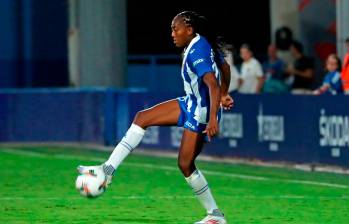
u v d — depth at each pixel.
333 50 43.69
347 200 23.17
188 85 18.66
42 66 50.06
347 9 35.34
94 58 40.47
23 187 25.58
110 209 21.75
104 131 37.53
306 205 22.42
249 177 27.70
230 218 20.70
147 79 49.44
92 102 37.97
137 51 64.38
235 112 32.31
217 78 18.61
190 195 23.98
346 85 30.16
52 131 39.09
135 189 25.14
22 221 20.14
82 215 20.91
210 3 64.06
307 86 36.16
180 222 20.06
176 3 64.06
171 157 33.38
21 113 39.38
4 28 49.31
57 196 23.83
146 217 20.66
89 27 40.47
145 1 64.25
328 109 29.09
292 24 44.16
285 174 28.31
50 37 50.09
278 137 30.83
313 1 44.00
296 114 30.16
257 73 34.97
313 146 29.70
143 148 35.75
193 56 18.34
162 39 64.19
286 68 38.00
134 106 35.84
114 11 40.34
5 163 31.69
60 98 38.91
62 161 32.28
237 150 32.25
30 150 36.34
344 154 28.72
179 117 18.80
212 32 18.81
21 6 49.66
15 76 49.59
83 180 18.78
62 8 50.19
